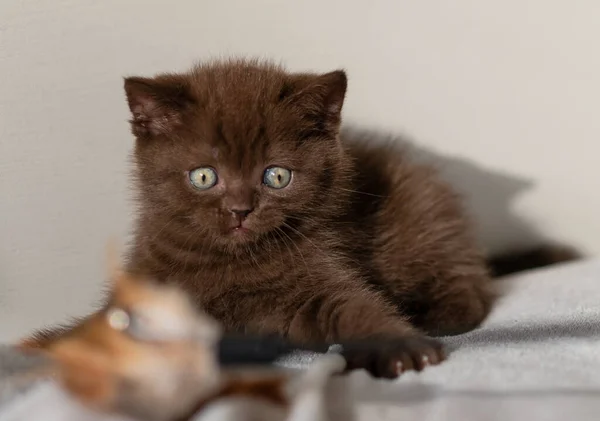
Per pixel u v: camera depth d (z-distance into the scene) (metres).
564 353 0.32
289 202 0.36
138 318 0.29
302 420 0.26
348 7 0.42
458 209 0.43
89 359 0.28
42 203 0.43
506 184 0.46
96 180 0.43
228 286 0.36
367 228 0.41
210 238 0.36
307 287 0.36
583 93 0.45
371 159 0.43
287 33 0.42
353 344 0.32
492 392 0.28
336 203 0.38
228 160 0.35
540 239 0.47
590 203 0.46
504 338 0.34
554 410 0.27
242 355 0.29
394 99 0.44
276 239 0.37
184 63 0.42
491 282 0.43
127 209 0.43
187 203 0.36
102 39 0.41
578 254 0.47
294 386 0.28
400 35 0.43
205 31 0.41
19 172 0.42
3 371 0.29
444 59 0.44
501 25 0.43
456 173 0.45
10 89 0.41
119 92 0.41
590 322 0.35
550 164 0.46
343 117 0.44
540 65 0.44
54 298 0.44
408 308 0.41
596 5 0.43
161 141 0.36
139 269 0.37
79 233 0.43
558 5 0.43
